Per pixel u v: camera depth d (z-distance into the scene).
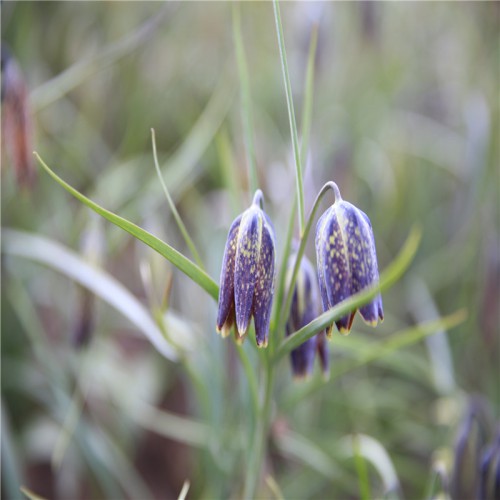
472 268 0.60
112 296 0.41
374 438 0.52
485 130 0.59
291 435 0.46
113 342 0.56
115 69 0.63
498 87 0.67
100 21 0.64
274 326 0.33
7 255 0.48
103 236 0.43
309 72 0.35
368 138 0.69
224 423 0.46
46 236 0.55
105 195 0.51
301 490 0.48
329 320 0.31
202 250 0.53
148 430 0.55
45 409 0.53
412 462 0.54
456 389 0.49
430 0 0.76
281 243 0.48
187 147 0.49
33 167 0.41
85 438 0.44
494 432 0.39
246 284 0.31
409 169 0.68
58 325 0.57
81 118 0.59
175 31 0.68
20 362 0.51
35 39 0.59
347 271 0.31
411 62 0.76
